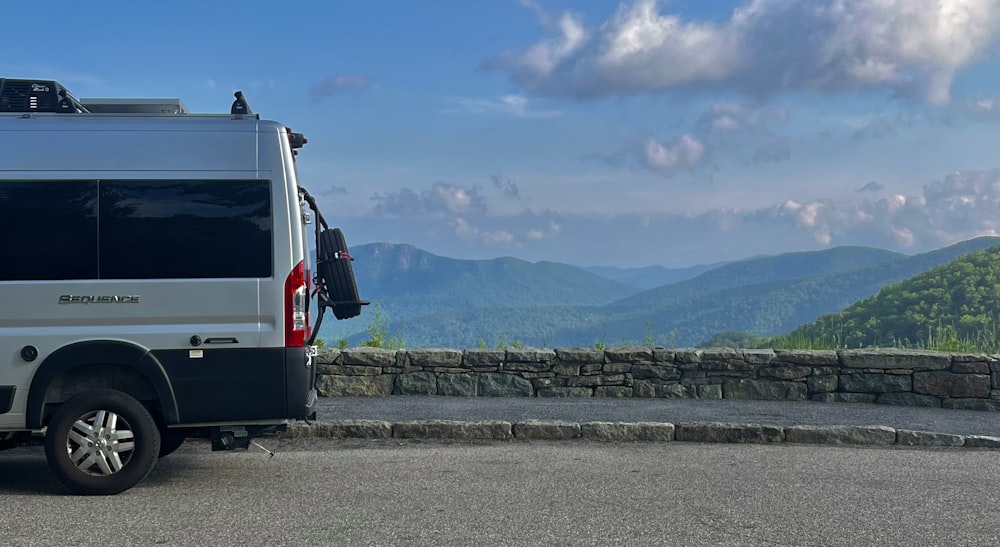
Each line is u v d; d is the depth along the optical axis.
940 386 10.20
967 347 12.66
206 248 6.02
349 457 7.30
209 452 7.54
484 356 10.69
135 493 5.92
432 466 6.89
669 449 7.79
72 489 5.85
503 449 7.74
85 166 6.01
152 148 6.07
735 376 10.59
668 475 6.58
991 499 5.84
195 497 5.79
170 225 6.01
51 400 5.95
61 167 6.00
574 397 10.64
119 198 6.00
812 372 10.49
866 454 7.62
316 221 6.78
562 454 7.48
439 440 8.23
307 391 6.09
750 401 10.41
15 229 5.93
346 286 6.64
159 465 6.95
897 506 5.61
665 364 10.66
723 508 5.52
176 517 5.22
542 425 8.32
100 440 5.86
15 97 6.28
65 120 6.07
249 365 6.00
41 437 6.86
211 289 5.98
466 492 5.94
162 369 5.92
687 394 10.62
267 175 6.12
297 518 5.20
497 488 6.07
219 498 5.75
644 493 5.94
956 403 10.15
